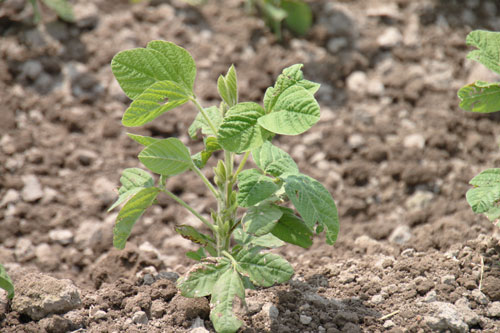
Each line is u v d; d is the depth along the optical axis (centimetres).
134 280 341
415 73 517
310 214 260
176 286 301
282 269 272
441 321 288
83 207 427
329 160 467
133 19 561
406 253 359
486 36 308
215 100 501
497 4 577
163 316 306
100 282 351
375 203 434
